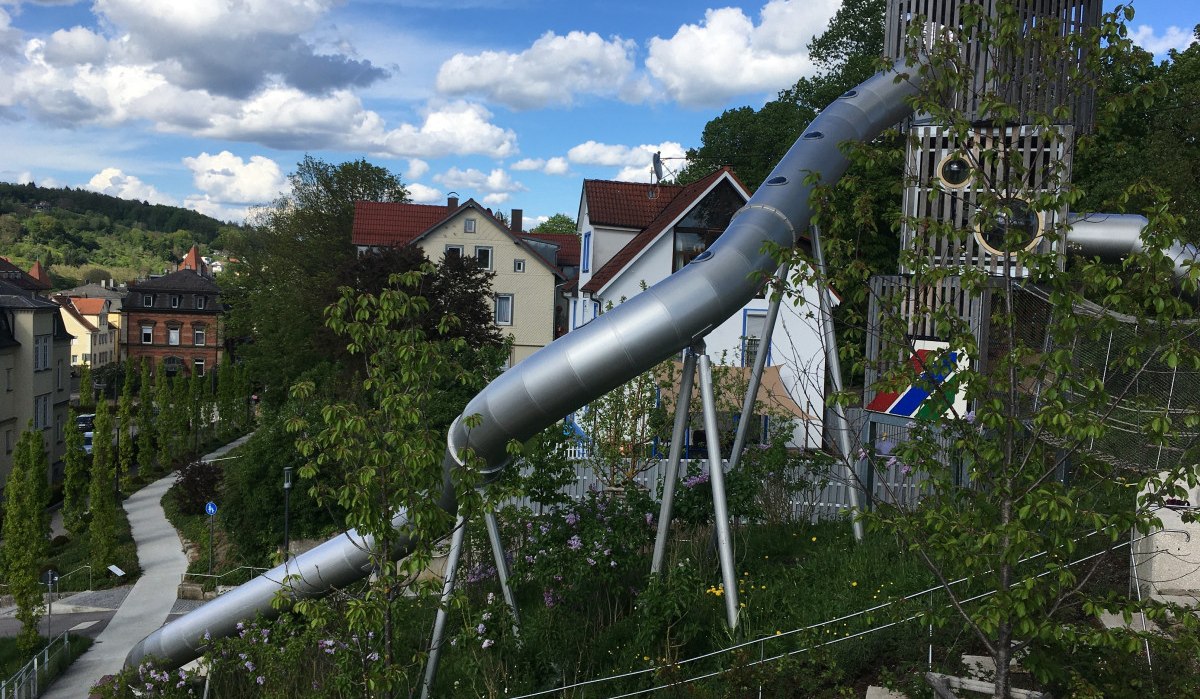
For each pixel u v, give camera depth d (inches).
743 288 476.4
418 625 518.9
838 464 617.6
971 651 342.6
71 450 1448.1
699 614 442.9
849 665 345.4
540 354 462.0
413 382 338.0
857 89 606.5
